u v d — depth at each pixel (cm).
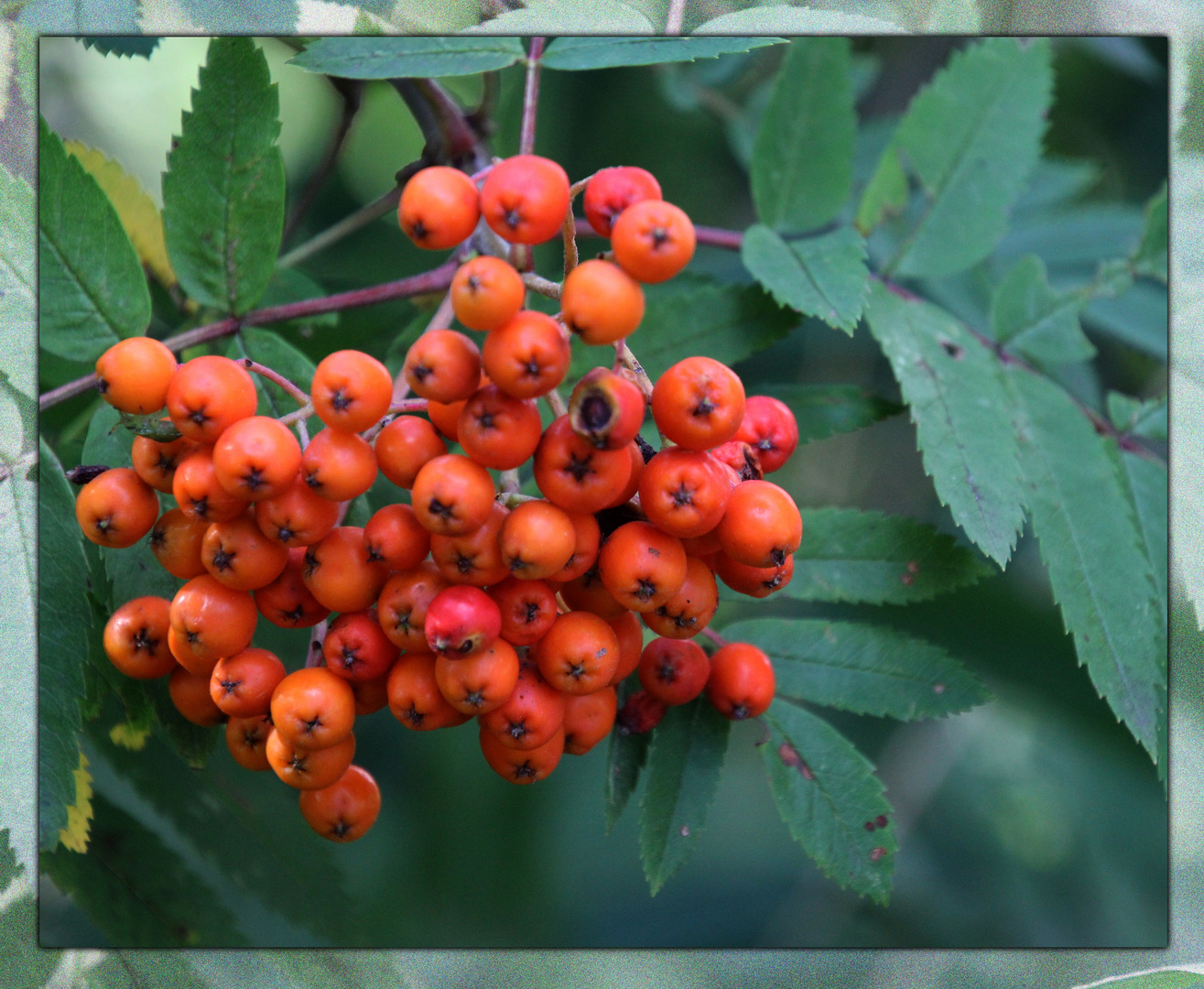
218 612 64
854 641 68
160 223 70
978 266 74
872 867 67
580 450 63
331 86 73
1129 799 72
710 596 64
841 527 68
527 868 72
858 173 75
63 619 66
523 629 64
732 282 69
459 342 63
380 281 73
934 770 74
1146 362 74
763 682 66
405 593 64
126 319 67
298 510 63
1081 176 76
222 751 70
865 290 68
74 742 66
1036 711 72
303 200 71
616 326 62
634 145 75
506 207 63
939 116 70
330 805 65
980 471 68
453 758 73
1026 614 72
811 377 75
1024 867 73
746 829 75
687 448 63
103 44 67
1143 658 68
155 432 64
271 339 67
